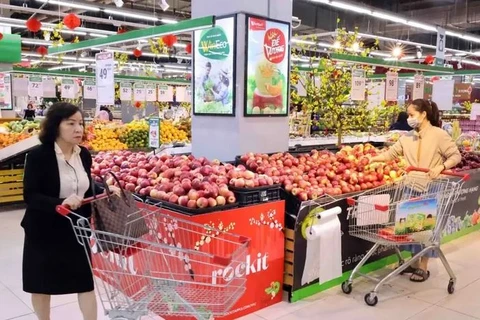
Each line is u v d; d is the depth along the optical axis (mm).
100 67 6305
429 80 9523
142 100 10461
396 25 16844
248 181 3418
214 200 3133
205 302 2340
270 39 4680
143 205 3297
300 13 14477
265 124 4777
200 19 4336
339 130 6293
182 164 3875
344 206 3859
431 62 12523
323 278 3574
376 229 3768
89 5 10266
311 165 4328
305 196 3549
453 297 3826
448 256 4906
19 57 9367
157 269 2670
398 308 3586
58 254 2531
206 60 4777
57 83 10930
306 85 6105
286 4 4836
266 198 3492
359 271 4176
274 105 4812
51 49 7551
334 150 5746
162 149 5785
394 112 8188
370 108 6715
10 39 9188
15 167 6941
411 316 3455
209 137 4859
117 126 9211
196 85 4934
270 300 3551
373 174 4246
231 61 4508
